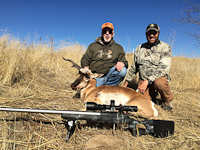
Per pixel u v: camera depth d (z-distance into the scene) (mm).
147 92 1899
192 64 4148
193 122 1373
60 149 954
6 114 1299
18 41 2777
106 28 1813
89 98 1473
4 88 1841
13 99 1626
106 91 1461
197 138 1112
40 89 2070
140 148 1006
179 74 3354
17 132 1086
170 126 1070
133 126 1104
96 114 1037
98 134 1164
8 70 2029
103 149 964
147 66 1802
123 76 1907
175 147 1016
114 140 1073
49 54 3404
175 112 1601
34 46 3191
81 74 1604
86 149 965
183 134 1147
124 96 1416
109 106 1060
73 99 1847
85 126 1269
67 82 2566
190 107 1720
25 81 2195
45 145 974
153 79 1631
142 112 1327
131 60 3312
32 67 2615
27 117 1307
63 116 1023
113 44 1926
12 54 2338
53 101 1733
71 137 1076
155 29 1640
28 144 967
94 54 1919
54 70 2955
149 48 1792
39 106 1560
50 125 1231
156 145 1034
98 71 1902
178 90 2410
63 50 3689
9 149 903
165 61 1684
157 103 1833
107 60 1893
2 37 2562
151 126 1091
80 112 1024
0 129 1079
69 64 3279
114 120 1064
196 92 2316
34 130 1140
